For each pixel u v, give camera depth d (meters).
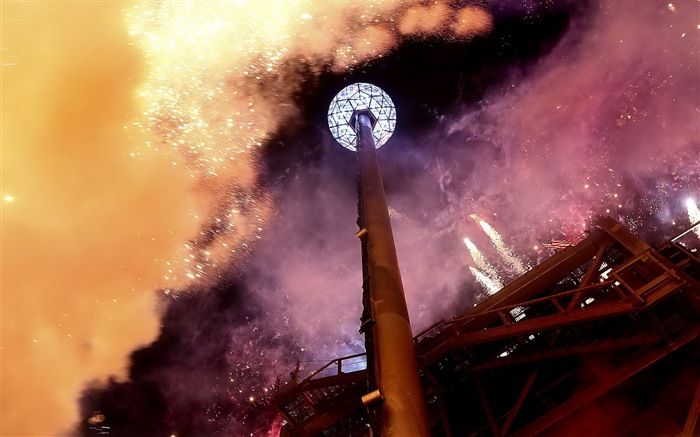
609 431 9.91
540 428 9.67
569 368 10.88
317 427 11.76
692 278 9.66
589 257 11.73
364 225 11.52
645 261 10.10
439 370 11.75
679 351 9.77
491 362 10.98
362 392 11.89
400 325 8.41
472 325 11.59
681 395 9.60
